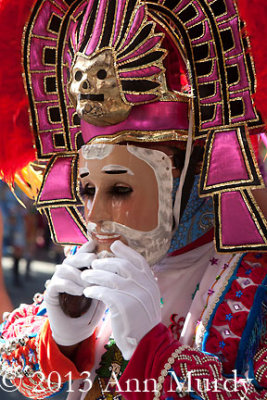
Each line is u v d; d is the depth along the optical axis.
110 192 1.39
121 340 1.29
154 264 1.44
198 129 1.38
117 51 1.35
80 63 1.37
